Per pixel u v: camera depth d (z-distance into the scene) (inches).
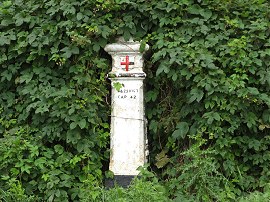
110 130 146.9
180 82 143.0
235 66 140.7
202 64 137.9
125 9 148.7
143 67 149.4
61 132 141.6
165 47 143.9
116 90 145.9
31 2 151.3
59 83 147.5
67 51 143.5
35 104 140.6
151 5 148.3
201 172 130.1
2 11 150.0
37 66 148.1
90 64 146.8
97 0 146.0
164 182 143.3
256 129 140.9
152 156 152.6
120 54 147.2
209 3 147.2
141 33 149.0
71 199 135.1
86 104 141.3
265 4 148.6
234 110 137.1
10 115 150.5
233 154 142.8
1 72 151.0
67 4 145.4
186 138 146.3
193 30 145.6
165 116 151.4
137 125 144.9
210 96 138.7
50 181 132.4
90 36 145.9
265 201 122.2
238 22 145.6
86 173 139.4
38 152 135.9
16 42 148.7
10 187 131.7
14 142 135.9
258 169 145.2
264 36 142.3
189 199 129.8
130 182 137.9
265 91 142.6
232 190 137.0
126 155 144.3
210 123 136.0
